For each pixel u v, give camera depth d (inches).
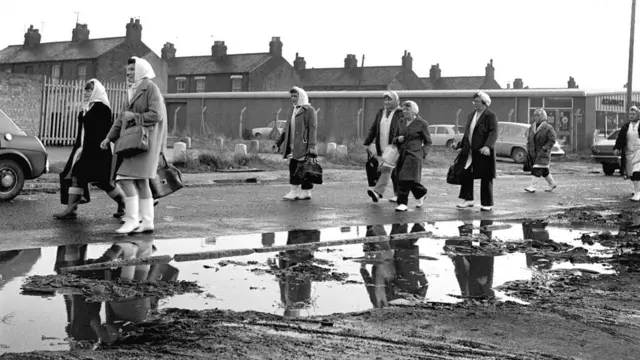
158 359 135.9
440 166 1026.1
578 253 284.2
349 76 2527.1
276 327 161.8
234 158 812.6
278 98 1732.3
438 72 2773.1
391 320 172.1
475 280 228.1
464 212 433.7
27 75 949.8
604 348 154.6
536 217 412.8
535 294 209.6
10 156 412.8
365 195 530.6
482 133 437.1
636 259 270.8
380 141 462.9
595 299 204.7
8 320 162.1
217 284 208.7
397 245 296.4
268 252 270.4
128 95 299.1
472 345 153.3
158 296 190.7
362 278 225.3
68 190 345.7
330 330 161.0
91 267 227.3
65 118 988.6
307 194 485.4
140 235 299.9
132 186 301.4
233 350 142.6
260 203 449.4
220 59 2448.3
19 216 346.0
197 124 1835.6
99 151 335.9
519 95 1498.5
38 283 200.1
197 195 492.7
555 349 152.9
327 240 299.0
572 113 1462.8
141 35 2212.1
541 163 605.6
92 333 153.3
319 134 1691.7
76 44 2261.3
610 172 938.7
